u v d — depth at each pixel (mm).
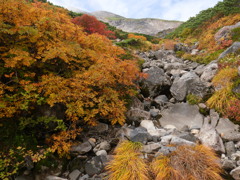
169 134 5238
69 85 4523
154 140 4840
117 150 4145
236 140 4871
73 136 4176
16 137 3766
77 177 3701
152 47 17938
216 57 10586
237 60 7711
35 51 5039
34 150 3822
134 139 4734
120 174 3379
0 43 4602
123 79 5797
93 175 3770
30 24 4707
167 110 6930
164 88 8922
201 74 9016
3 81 4410
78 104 4082
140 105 7074
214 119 5848
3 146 3533
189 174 3256
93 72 4645
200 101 6957
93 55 5340
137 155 3900
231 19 16516
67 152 4047
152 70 9156
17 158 3498
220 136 5117
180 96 7820
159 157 3721
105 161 4039
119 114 4883
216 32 16000
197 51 14781
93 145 4629
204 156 3629
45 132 4410
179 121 6395
